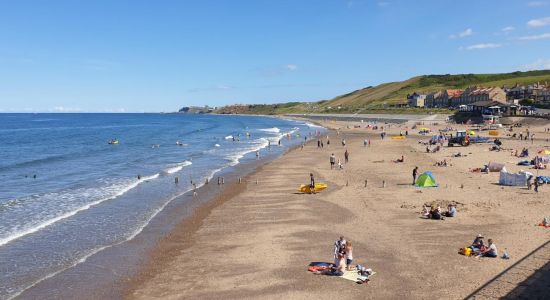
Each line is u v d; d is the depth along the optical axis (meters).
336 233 26.44
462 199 33.72
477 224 27.02
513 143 73.31
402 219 28.83
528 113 115.81
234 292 18.78
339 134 115.44
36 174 53.09
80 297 18.75
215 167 57.12
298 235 26.31
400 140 88.38
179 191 41.12
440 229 26.33
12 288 19.64
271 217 30.73
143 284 20.00
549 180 38.78
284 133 130.50
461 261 21.19
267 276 20.31
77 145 93.31
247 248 24.38
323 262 21.73
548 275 18.95
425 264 21.00
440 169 48.66
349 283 19.19
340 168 52.28
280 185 42.62
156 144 94.44
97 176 51.25
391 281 19.23
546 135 86.06
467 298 17.27
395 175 46.00
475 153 61.34
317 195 37.28
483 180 41.25
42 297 18.78
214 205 35.16
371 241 24.67
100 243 25.84
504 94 162.88
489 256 21.58
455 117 131.25
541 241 23.34
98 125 194.38
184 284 19.86
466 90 181.88
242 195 38.59
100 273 21.34
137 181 47.00
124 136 121.50
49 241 26.17
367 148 74.50
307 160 61.06
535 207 30.48
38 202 37.03
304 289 18.75
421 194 36.06
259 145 89.56
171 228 28.89
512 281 18.55
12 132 139.50
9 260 23.03
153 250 24.58
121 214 32.62
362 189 39.06
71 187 44.00
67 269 21.84
